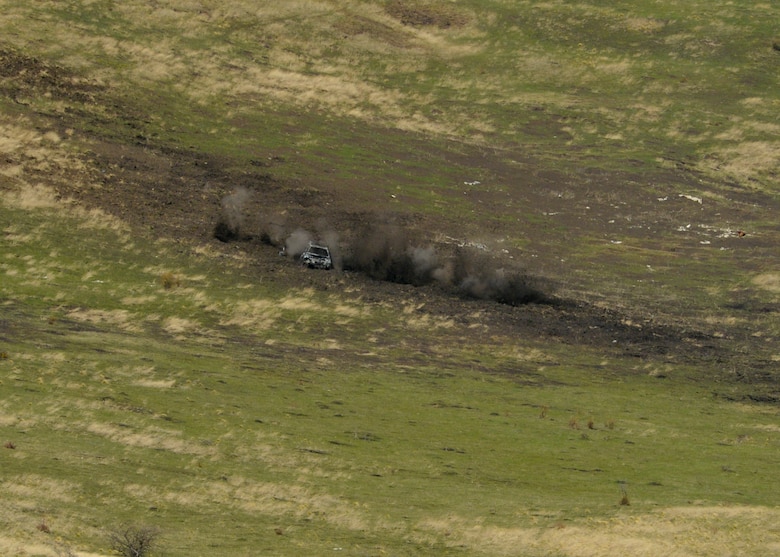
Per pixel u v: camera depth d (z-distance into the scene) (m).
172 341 151.00
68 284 172.25
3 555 72.31
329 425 120.31
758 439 132.00
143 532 81.19
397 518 92.75
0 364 124.44
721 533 90.88
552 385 152.00
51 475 93.31
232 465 103.06
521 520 93.38
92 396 117.94
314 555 82.88
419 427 123.81
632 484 107.31
